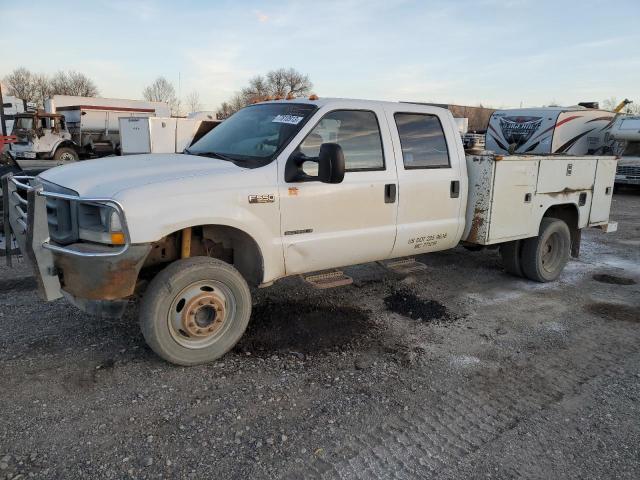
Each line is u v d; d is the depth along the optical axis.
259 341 4.40
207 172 3.94
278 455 2.94
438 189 5.31
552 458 3.01
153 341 3.71
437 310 5.38
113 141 28.25
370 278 6.39
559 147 16.84
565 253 6.66
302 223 4.38
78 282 3.54
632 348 4.60
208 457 2.90
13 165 6.99
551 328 5.01
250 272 4.37
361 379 3.84
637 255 8.30
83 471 2.74
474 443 3.13
